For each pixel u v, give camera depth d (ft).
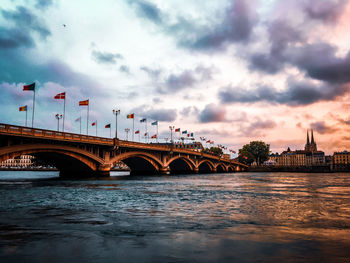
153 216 55.26
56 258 30.17
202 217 54.39
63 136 176.45
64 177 236.43
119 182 174.29
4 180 197.88
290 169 634.43
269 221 50.60
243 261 29.43
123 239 37.60
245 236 39.47
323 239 38.06
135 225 46.60
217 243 35.91
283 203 77.30
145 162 307.17
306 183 183.62
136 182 176.76
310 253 32.07
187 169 463.42
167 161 338.13
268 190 122.01
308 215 57.47
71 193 101.76
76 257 30.50
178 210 63.31
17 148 147.33
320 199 87.76
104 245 34.86
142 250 32.89
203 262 29.09
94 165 220.43
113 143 225.35
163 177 268.82
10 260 29.55
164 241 36.70
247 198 89.71
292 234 40.81
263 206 70.74
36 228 44.14
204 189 125.70
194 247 34.17
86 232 41.52
